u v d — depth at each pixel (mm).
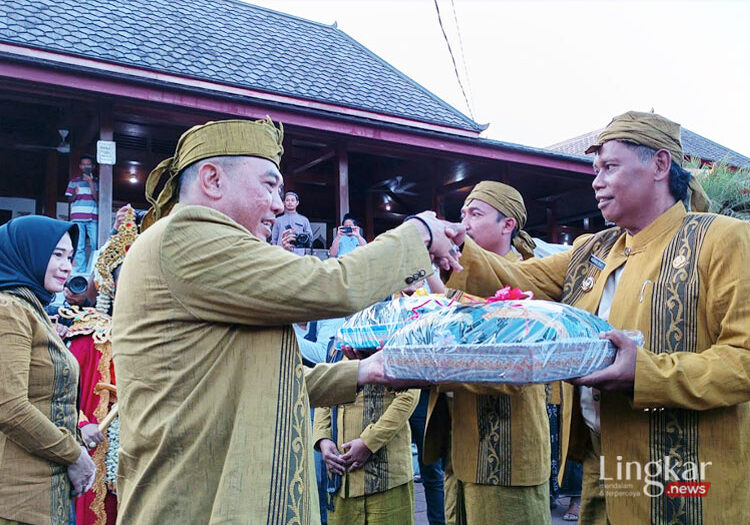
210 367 1324
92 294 3598
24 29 6699
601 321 1525
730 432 1458
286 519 1281
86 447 2756
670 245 1605
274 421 1317
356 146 8086
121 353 1401
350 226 6949
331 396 1697
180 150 1535
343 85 9266
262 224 1525
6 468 2062
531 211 12000
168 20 8984
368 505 2711
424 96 10164
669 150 1657
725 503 1438
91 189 6688
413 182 10617
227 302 1293
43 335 2238
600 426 1617
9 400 2018
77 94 5953
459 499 2459
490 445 2252
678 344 1515
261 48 9461
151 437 1321
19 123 7785
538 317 1435
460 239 1750
